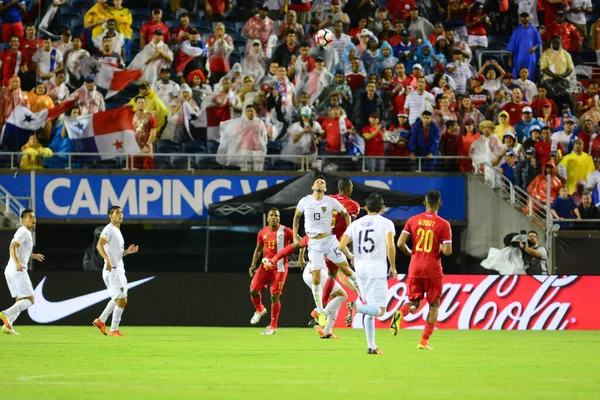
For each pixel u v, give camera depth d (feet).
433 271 104.99
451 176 209.26
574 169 213.05
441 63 231.50
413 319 168.25
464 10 245.86
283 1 242.78
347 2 242.78
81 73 225.97
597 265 193.16
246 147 212.23
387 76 223.30
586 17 258.37
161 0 247.29
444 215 209.26
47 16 234.79
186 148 219.61
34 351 102.89
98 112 212.84
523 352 107.55
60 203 205.67
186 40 231.30
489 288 169.89
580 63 250.78
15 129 215.10
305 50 224.53
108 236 133.59
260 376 73.61
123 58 231.91
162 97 221.87
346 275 124.47
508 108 224.53
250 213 192.13
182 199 207.51
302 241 131.13
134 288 170.71
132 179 207.00
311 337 134.82
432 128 210.18
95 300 169.58
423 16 242.58
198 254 214.28
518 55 240.73
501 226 202.59
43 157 211.00
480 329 168.35
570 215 206.18
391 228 96.17
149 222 207.10
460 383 68.64
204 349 107.14
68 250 211.20
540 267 192.34
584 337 144.15
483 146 211.41
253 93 220.02
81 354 98.53
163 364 85.66
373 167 211.00
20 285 138.41
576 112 233.96
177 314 170.60
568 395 60.85
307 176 194.29
